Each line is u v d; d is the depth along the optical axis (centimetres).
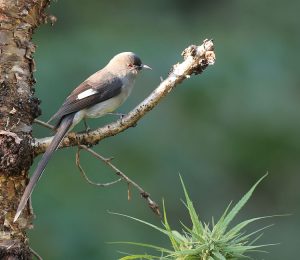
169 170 1697
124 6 1981
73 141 696
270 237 1814
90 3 1952
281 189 1852
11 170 628
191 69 668
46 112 1586
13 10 647
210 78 1778
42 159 673
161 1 2022
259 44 1870
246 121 1789
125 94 987
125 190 1603
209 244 548
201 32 1911
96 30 1798
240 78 1795
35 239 1486
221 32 1934
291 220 1836
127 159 1661
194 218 562
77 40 1727
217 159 1766
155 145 1706
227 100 1777
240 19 1998
